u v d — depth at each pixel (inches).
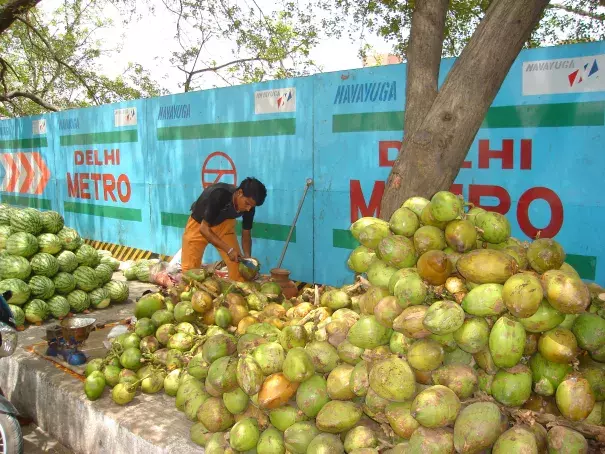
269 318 149.4
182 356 158.6
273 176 286.8
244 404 117.9
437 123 125.4
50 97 866.1
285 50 601.3
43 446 172.9
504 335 92.7
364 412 107.0
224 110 306.8
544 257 99.0
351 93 246.8
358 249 123.6
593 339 96.5
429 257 101.3
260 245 299.9
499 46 120.3
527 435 86.3
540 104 196.5
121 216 400.5
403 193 129.2
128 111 376.5
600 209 187.8
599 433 91.4
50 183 478.9
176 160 344.5
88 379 159.8
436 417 90.3
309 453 102.4
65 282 263.0
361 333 107.4
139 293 311.0
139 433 139.6
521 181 204.5
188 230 246.1
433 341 98.9
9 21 390.6
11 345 153.9
